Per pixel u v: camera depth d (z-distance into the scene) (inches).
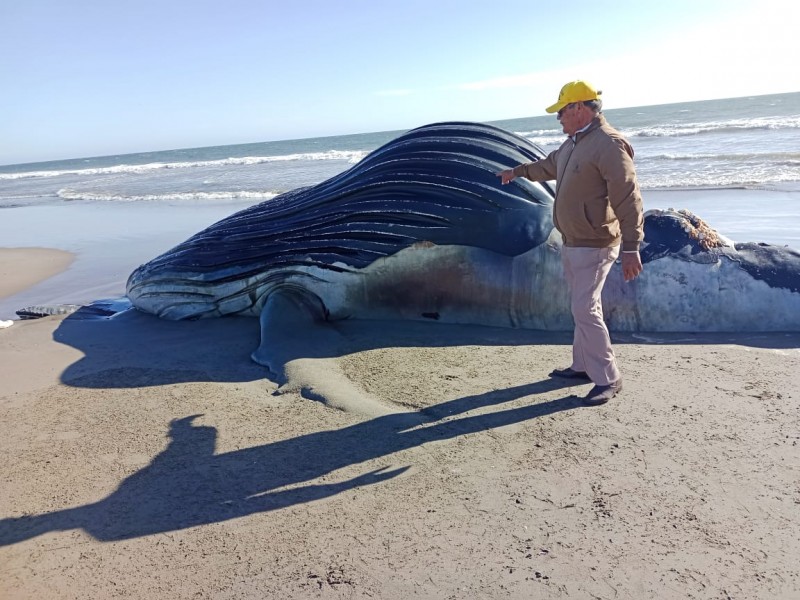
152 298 246.2
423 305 215.2
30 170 3218.5
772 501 109.9
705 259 201.9
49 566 102.2
